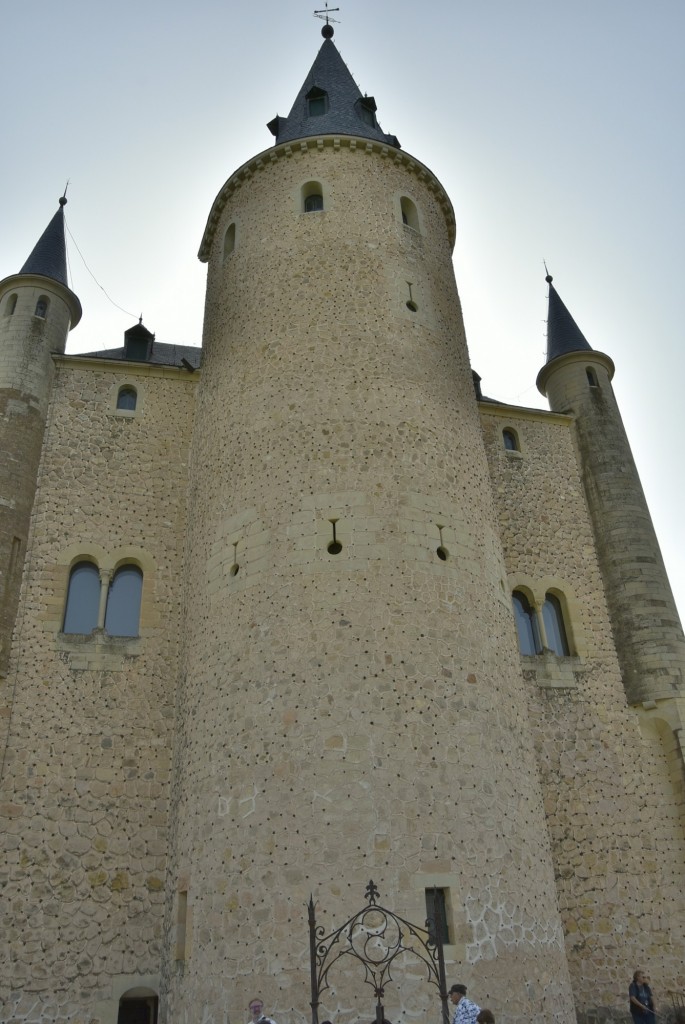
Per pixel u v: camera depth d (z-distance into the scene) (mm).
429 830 11453
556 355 22656
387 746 11883
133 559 16750
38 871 13570
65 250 20984
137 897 13727
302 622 12867
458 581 13797
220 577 14281
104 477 17547
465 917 11062
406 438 14875
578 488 20562
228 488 15094
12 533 16156
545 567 19047
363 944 10609
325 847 11195
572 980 14641
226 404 16156
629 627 18438
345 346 15781
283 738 12070
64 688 15078
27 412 17609
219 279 18562
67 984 12984
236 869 11547
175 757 14227
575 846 15805
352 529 13641
